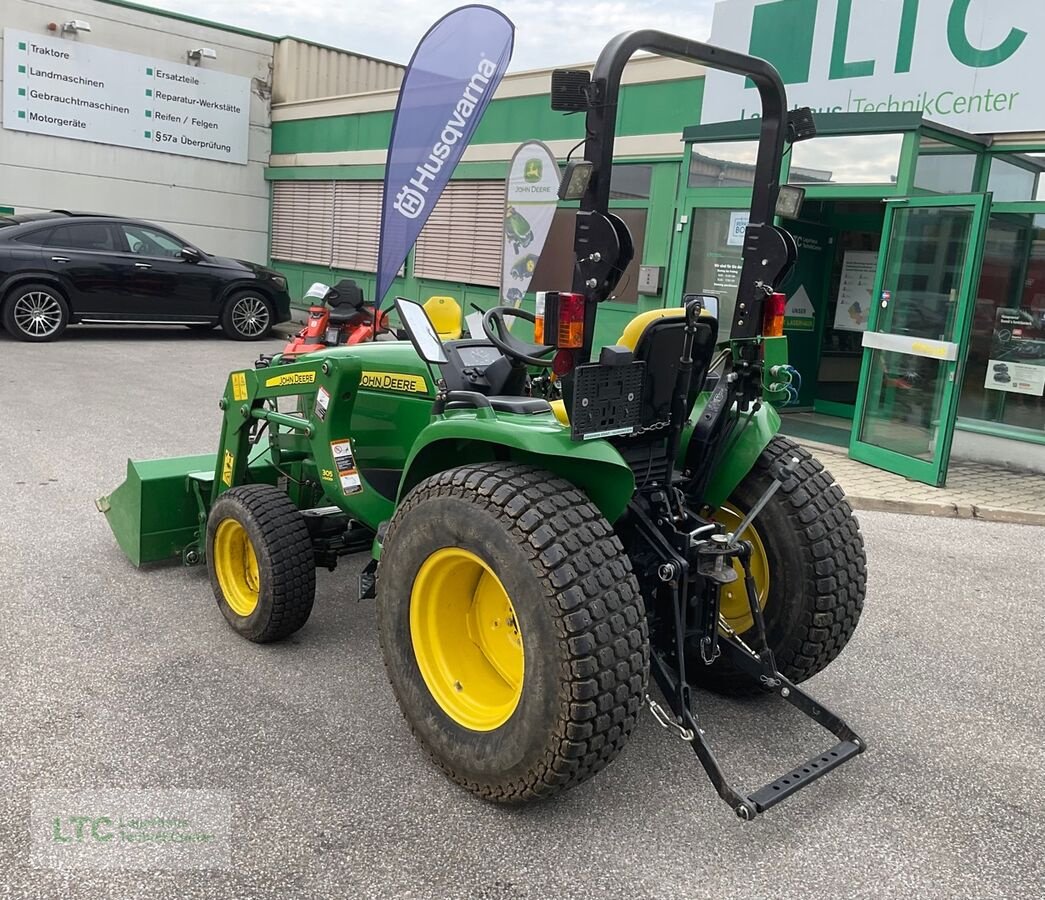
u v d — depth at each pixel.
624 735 2.53
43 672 3.38
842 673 3.78
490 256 12.34
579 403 2.53
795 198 2.99
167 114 15.57
